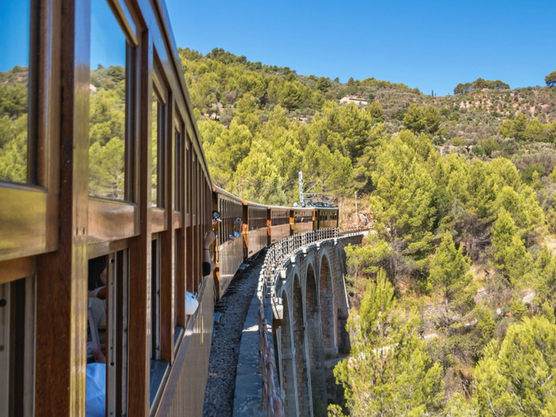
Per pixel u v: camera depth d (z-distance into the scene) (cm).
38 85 104
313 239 3186
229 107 10625
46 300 112
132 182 198
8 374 104
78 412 119
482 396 2341
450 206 4912
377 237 4334
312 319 3086
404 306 3919
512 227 4306
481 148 11006
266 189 4059
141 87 210
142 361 204
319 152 5506
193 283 500
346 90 19825
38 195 102
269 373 507
